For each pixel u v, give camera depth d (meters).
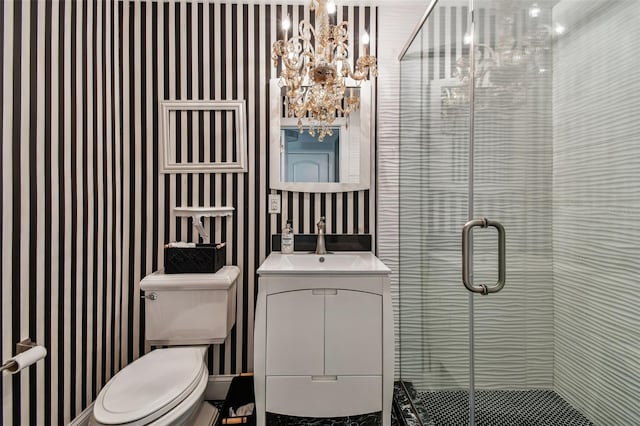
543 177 1.33
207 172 1.92
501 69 1.32
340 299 1.49
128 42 1.89
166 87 1.92
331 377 1.49
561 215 1.32
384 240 1.97
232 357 1.94
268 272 1.48
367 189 1.96
